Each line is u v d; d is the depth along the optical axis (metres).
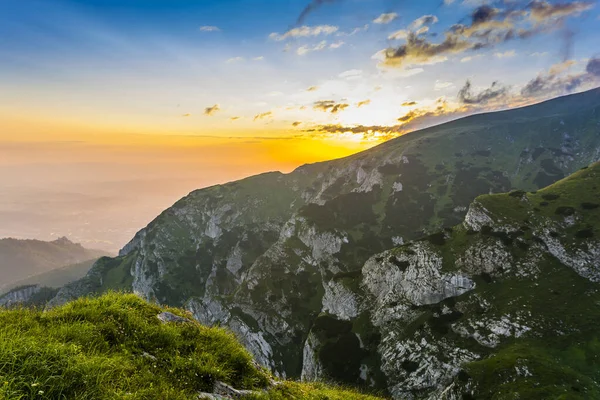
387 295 86.31
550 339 53.44
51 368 6.17
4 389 5.43
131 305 10.77
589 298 58.06
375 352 77.44
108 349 7.89
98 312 9.39
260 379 9.63
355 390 17.00
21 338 6.80
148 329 9.39
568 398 39.62
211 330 10.87
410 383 64.56
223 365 8.96
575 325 53.91
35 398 5.59
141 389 6.66
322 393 11.91
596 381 43.69
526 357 48.97
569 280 62.88
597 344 49.25
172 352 8.82
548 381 43.66
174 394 6.98
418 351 67.44
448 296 74.88
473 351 59.34
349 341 83.38
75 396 5.86
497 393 45.25
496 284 69.56
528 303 61.00
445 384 58.88
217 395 7.83
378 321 83.75
